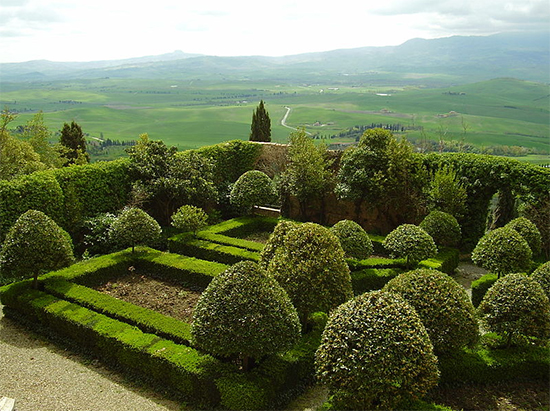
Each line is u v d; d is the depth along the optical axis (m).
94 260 11.29
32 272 9.44
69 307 8.62
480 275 12.60
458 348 6.72
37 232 9.32
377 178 14.60
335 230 11.21
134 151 15.79
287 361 6.76
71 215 13.22
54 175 13.10
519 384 7.06
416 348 5.36
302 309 7.64
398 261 11.57
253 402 6.00
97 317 8.20
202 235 13.70
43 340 8.45
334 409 5.57
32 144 21.95
